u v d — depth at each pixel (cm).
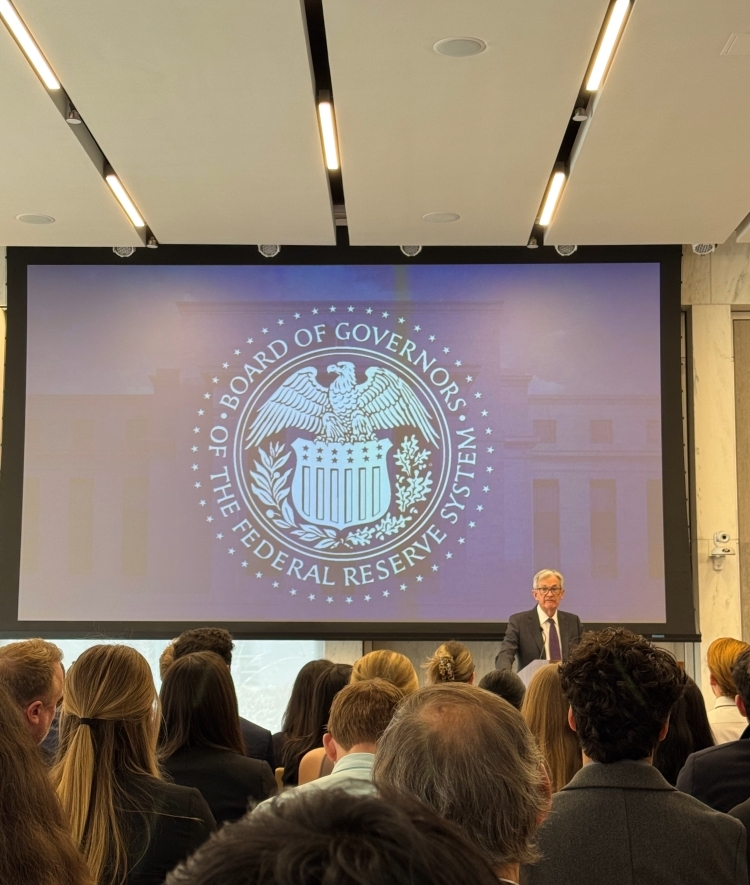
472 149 577
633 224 703
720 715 357
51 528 771
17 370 780
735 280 798
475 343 777
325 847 49
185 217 694
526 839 125
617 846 170
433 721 128
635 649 187
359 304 782
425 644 800
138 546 770
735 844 172
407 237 735
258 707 788
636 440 766
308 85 502
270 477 776
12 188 639
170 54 470
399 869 49
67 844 107
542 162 595
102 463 775
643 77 490
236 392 781
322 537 770
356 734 232
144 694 210
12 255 785
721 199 655
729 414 792
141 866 198
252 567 770
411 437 775
